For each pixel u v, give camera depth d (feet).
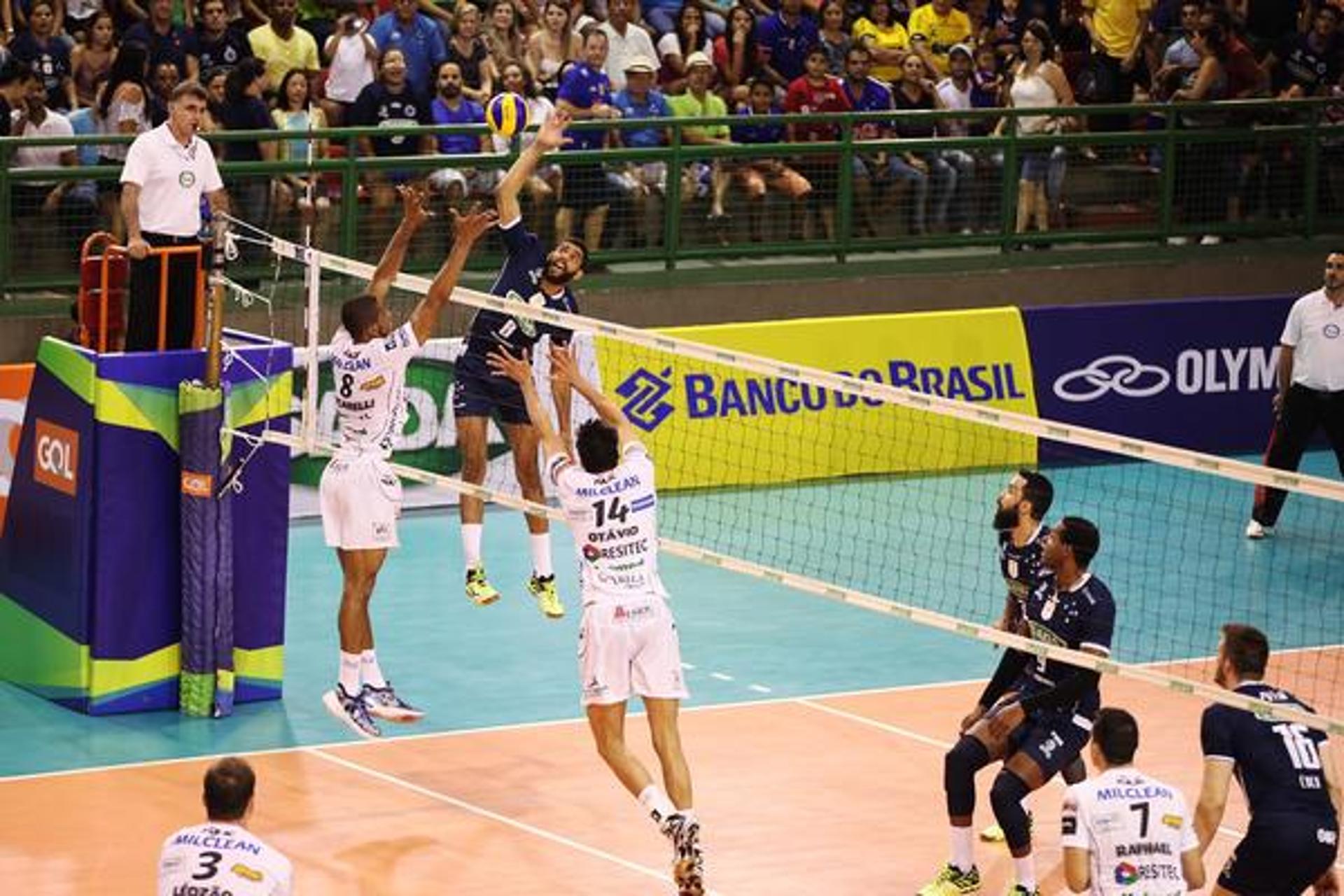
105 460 84.17
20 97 110.83
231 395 85.25
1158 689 90.02
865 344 125.70
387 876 68.54
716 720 84.89
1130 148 134.62
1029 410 129.59
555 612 86.79
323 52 125.70
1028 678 67.87
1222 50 138.62
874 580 104.58
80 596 84.89
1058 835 73.87
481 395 85.81
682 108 126.00
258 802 75.31
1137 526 117.50
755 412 122.62
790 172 125.90
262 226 113.60
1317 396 114.93
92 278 87.30
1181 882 56.95
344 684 80.59
